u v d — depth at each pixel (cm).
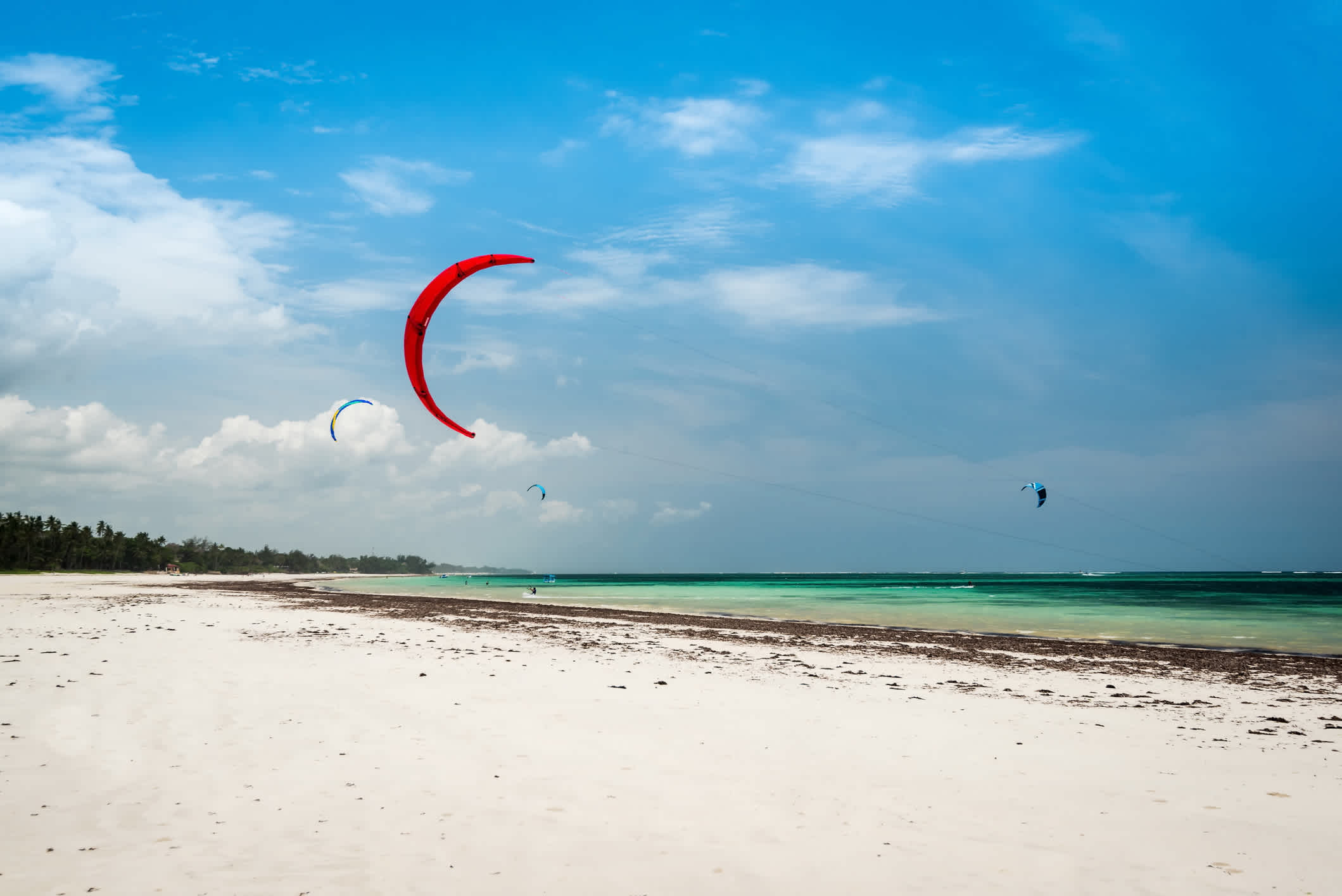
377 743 954
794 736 1078
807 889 584
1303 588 11550
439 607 4188
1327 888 612
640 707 1248
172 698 1170
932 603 5722
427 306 2311
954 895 583
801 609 4831
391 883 564
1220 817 783
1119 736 1156
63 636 1994
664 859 632
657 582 16512
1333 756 1062
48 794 731
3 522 14262
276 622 2767
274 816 695
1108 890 600
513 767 877
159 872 568
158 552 19575
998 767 953
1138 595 7962
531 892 559
